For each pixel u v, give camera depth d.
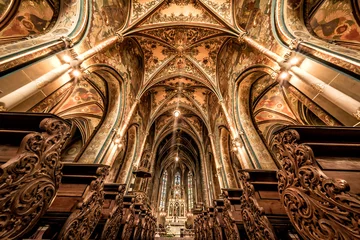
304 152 1.37
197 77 9.77
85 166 2.51
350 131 1.43
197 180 17.08
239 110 7.00
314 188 1.25
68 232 1.76
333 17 4.28
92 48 4.98
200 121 14.38
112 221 2.87
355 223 0.98
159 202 17.86
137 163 9.57
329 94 3.00
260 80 6.93
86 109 8.59
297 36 3.94
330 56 3.15
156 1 7.20
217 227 4.26
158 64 9.52
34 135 1.37
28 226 1.31
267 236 1.99
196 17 7.48
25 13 4.41
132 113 7.86
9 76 2.91
